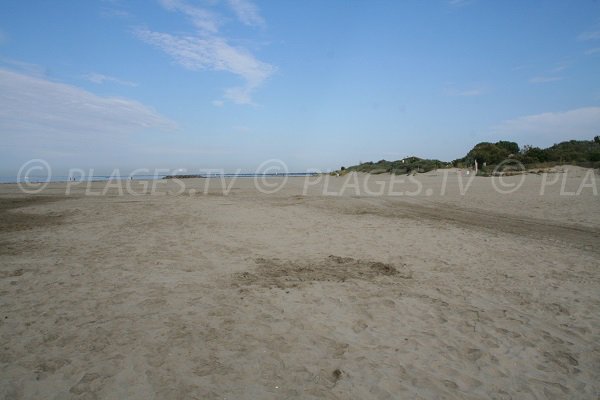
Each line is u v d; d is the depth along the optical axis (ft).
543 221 42.50
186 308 17.58
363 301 18.74
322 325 16.03
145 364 12.75
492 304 18.63
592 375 12.89
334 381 12.04
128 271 23.45
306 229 38.14
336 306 18.07
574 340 15.21
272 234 35.53
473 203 58.70
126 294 19.36
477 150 152.05
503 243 31.63
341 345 14.37
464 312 17.60
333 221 43.34
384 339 14.94
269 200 67.56
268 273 23.25
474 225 40.55
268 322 16.19
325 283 21.34
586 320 16.98
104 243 31.68
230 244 31.24
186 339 14.52
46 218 47.55
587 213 46.01
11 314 16.88
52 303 18.17
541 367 13.30
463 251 28.96
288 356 13.46
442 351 14.15
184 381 11.80
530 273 23.53
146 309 17.46
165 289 20.13
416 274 23.32
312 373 12.44
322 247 30.25
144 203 62.64
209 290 20.04
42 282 21.31
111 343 14.20
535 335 15.53
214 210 52.95
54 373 12.23
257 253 28.25
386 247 30.25
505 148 158.81
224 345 14.12
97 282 21.30
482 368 13.12
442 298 19.36
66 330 15.29
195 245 30.86
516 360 13.69
